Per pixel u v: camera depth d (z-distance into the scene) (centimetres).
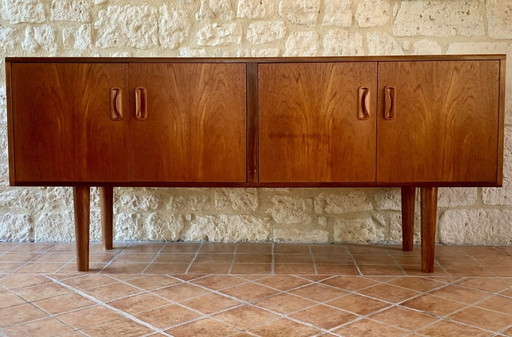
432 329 164
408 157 220
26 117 223
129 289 206
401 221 284
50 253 265
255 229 289
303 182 224
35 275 226
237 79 221
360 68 218
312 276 224
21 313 179
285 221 288
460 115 217
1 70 282
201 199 288
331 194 285
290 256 260
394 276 224
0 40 282
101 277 223
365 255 261
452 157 219
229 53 281
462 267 238
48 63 221
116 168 226
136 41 282
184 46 282
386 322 170
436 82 216
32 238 291
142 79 222
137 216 290
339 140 221
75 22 281
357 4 275
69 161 225
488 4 270
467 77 215
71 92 222
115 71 221
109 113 223
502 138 217
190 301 192
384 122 219
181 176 226
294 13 277
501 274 226
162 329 164
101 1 279
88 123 223
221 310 182
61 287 209
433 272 229
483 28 272
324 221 287
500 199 277
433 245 228
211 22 280
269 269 236
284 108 221
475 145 218
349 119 220
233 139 224
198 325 168
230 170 225
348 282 215
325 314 178
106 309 183
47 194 288
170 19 280
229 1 278
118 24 281
